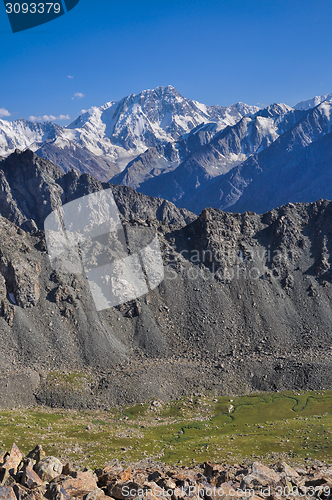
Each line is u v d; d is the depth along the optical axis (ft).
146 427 490.08
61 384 564.71
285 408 536.42
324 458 343.67
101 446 412.77
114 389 568.00
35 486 100.99
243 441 419.95
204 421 509.35
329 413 508.12
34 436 424.05
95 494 99.09
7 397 526.57
